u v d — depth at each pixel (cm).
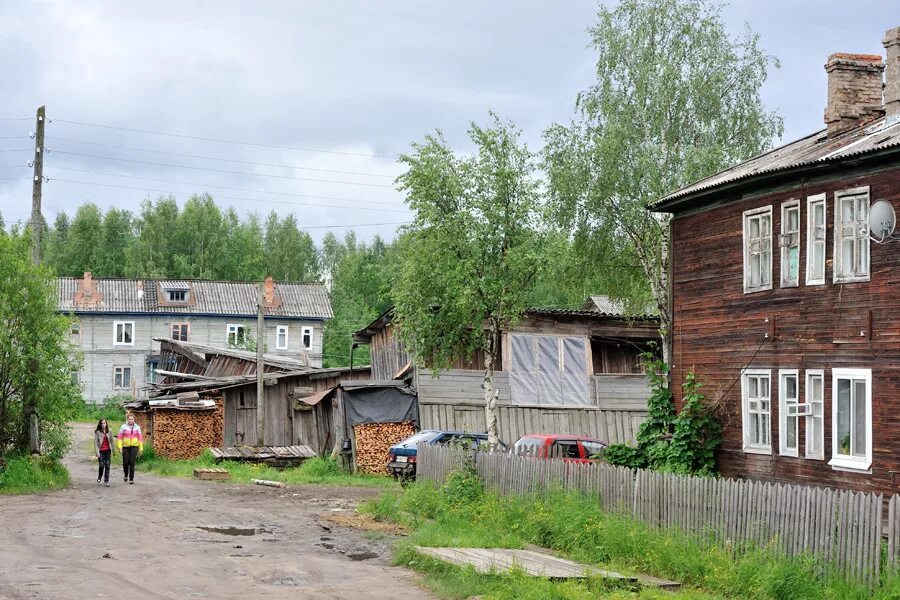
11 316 2805
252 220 10700
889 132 2006
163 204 10012
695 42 3647
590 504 1925
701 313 2403
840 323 1955
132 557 1628
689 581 1576
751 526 1605
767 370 2162
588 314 3788
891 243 1839
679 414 2359
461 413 3697
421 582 1506
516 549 1812
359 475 3688
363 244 11538
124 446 3086
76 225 10319
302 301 8312
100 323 7712
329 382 4484
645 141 3625
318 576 1529
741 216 2270
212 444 4281
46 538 1805
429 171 3034
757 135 3622
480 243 3028
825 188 2017
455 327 3153
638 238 3609
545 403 3750
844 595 1384
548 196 3522
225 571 1535
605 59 3694
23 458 2764
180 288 7925
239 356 5209
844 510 1444
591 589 1443
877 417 1842
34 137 3262
